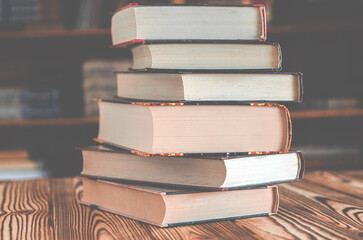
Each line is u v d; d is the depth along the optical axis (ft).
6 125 9.33
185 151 3.19
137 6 3.32
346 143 10.25
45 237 2.95
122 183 3.34
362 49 10.29
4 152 8.98
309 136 10.27
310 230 2.99
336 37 10.51
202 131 3.20
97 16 9.46
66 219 3.28
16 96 9.43
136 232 3.00
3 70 9.59
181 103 3.15
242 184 3.18
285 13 9.78
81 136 10.60
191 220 3.14
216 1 8.56
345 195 3.83
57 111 9.61
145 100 3.39
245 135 3.25
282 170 3.36
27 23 9.27
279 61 3.34
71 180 4.56
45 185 4.34
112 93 9.56
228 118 3.22
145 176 3.33
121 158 3.42
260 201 3.30
